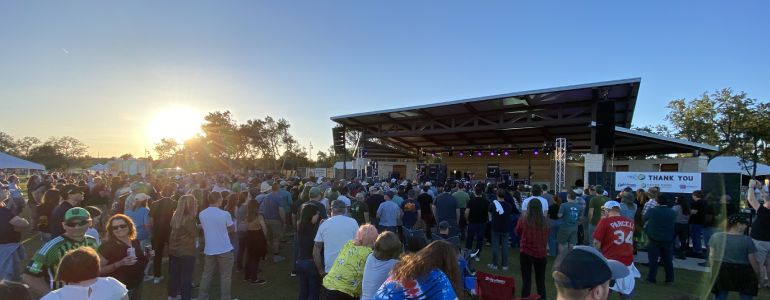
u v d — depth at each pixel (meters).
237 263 6.84
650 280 6.40
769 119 21.02
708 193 8.50
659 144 17.08
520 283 6.41
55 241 3.15
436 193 11.18
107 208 11.26
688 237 8.55
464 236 10.07
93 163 83.50
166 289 5.79
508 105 17.50
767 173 20.98
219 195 5.09
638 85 13.51
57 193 6.55
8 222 4.43
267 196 7.65
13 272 4.47
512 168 27.95
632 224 4.64
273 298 5.52
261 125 54.16
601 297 1.54
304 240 5.50
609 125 11.89
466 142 28.27
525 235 5.26
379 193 8.76
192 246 5.00
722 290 4.42
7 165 29.16
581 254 1.62
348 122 22.61
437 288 2.28
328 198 8.06
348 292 3.45
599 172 10.74
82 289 2.41
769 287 5.95
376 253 3.19
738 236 4.36
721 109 23.34
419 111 19.33
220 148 52.31
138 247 3.68
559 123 16.36
